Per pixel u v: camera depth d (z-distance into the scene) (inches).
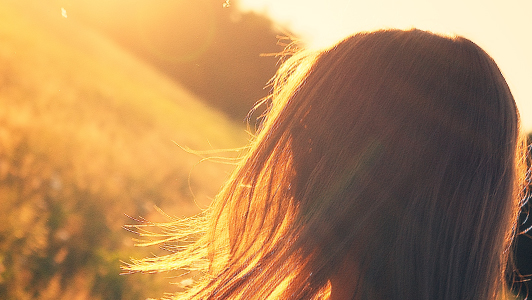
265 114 43.9
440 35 36.3
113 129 363.6
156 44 775.1
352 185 32.3
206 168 376.2
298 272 33.0
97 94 489.4
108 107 452.8
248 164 39.4
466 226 31.9
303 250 32.7
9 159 198.4
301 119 36.1
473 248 31.9
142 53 828.6
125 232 181.6
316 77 36.8
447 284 31.1
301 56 43.2
